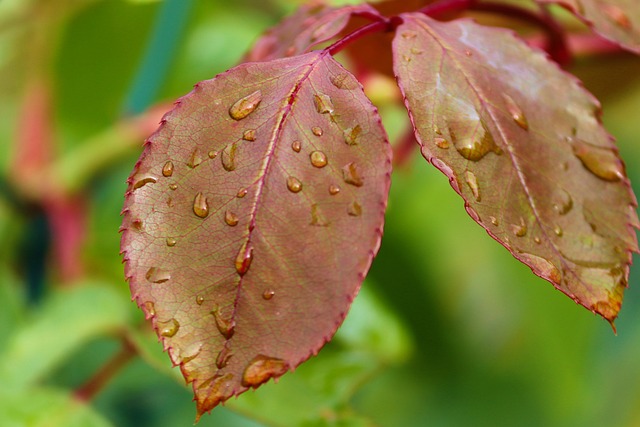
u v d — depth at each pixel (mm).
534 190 204
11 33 362
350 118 198
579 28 301
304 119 198
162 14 334
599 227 205
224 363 192
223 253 194
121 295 309
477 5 253
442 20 252
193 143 198
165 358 252
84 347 344
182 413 370
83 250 345
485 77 209
